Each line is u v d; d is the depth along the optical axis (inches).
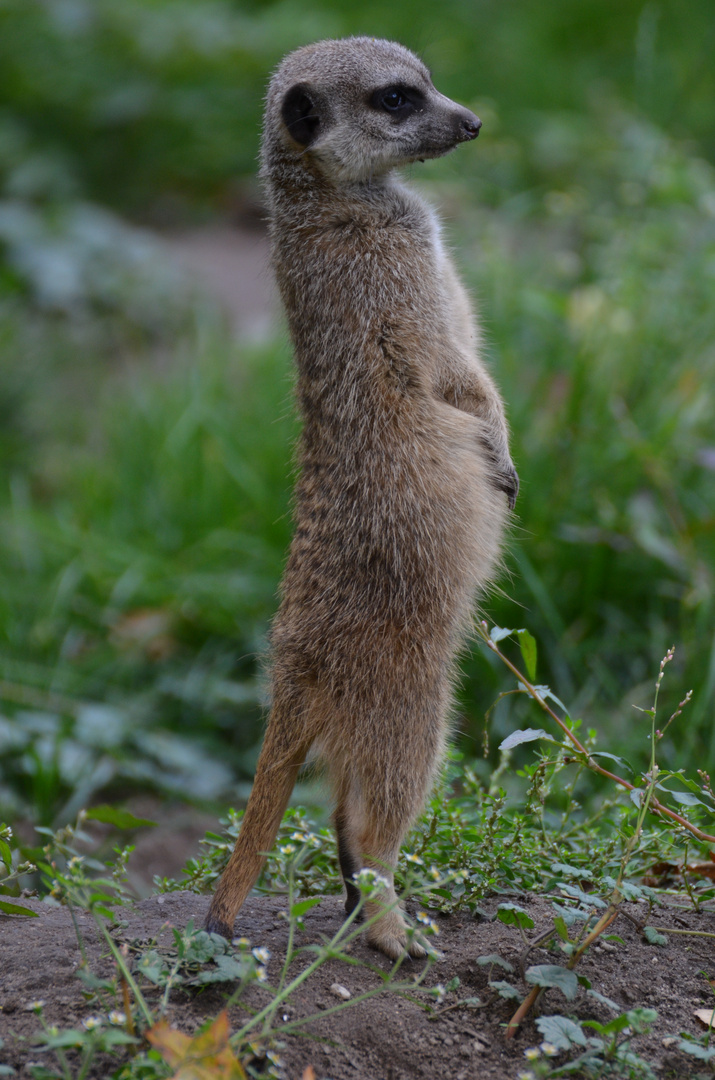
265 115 284.4
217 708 444.1
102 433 613.6
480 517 255.9
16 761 394.9
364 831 232.7
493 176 743.7
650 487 440.1
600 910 235.0
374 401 247.8
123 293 776.3
